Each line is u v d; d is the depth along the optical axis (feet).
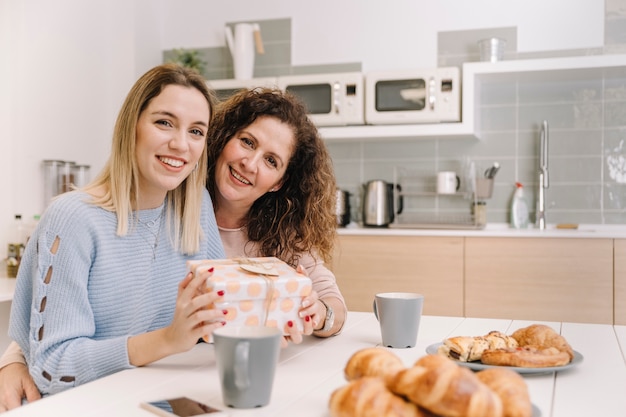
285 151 4.71
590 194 11.44
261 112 4.65
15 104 9.82
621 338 3.94
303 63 12.87
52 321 3.43
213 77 13.42
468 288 10.21
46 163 10.32
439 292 10.36
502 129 11.88
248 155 4.62
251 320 3.12
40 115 10.35
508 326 4.32
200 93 3.85
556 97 11.60
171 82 3.74
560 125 11.59
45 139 10.45
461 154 12.09
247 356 2.40
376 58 12.49
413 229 11.26
